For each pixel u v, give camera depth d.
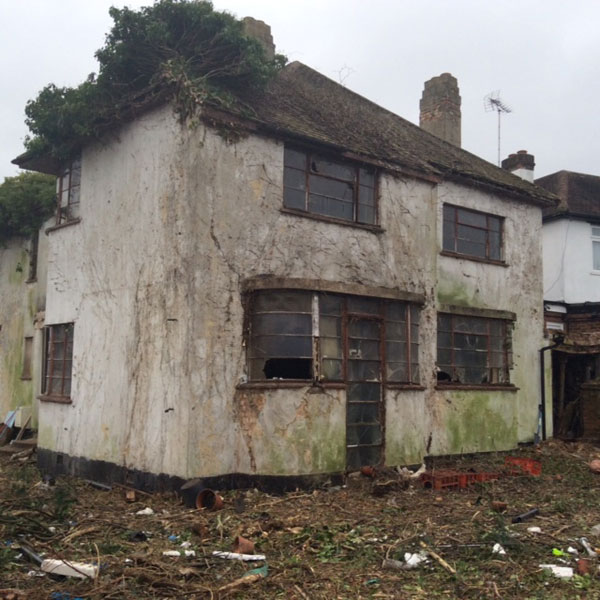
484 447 14.29
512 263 15.88
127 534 7.87
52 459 12.81
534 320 16.31
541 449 15.20
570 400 18.23
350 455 11.45
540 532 8.09
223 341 10.38
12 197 17.38
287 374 11.02
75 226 12.88
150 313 10.70
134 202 11.30
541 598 5.86
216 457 10.12
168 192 10.55
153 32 10.71
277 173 11.22
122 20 10.80
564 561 6.96
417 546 7.32
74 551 7.09
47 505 9.38
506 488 11.10
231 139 10.72
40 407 13.54
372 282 12.22
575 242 21.09
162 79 10.45
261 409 10.41
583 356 18.11
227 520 8.55
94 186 12.40
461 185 14.79
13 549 6.97
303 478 10.47
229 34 10.98
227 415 10.34
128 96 11.30
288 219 11.26
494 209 15.57
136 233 11.18
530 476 11.98
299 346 10.88
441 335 14.09
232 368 10.47
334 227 11.81
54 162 13.73
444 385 13.63
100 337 11.82
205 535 7.84
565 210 20.75
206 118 10.42
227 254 10.52
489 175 15.92
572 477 12.34
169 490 9.93
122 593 5.86
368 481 11.17
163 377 10.30
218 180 10.52
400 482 10.89
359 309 11.88
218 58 11.32
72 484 11.28
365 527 8.27
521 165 20.44
